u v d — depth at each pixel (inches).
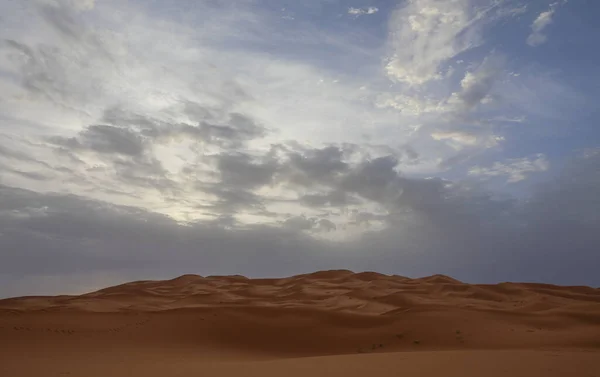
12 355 1258.6
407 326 1913.1
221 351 1617.9
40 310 1968.5
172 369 892.0
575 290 4670.3
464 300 3218.5
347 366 847.1
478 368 761.6
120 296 3371.1
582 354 960.9
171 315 2054.6
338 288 4468.5
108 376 825.5
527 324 1966.0
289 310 2208.4
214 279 5816.9
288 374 773.3
